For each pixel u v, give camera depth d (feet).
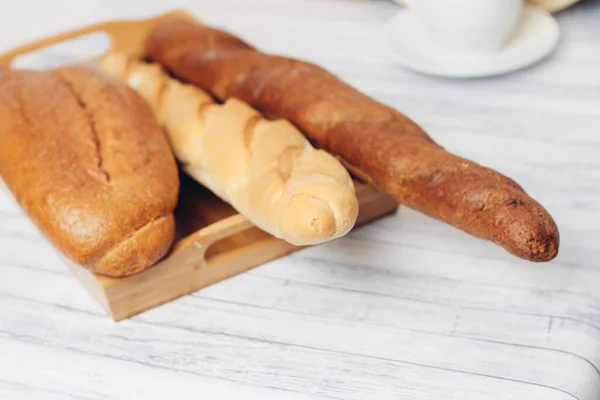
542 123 2.86
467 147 2.78
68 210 2.25
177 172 2.41
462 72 3.02
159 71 2.81
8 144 2.40
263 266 2.45
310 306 2.34
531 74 3.08
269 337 2.27
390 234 2.52
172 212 2.35
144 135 2.43
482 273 2.39
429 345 2.24
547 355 2.20
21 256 2.53
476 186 2.20
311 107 2.56
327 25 3.44
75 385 2.20
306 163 2.34
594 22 3.32
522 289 2.35
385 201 2.52
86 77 2.60
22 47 3.01
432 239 2.49
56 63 3.26
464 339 2.24
